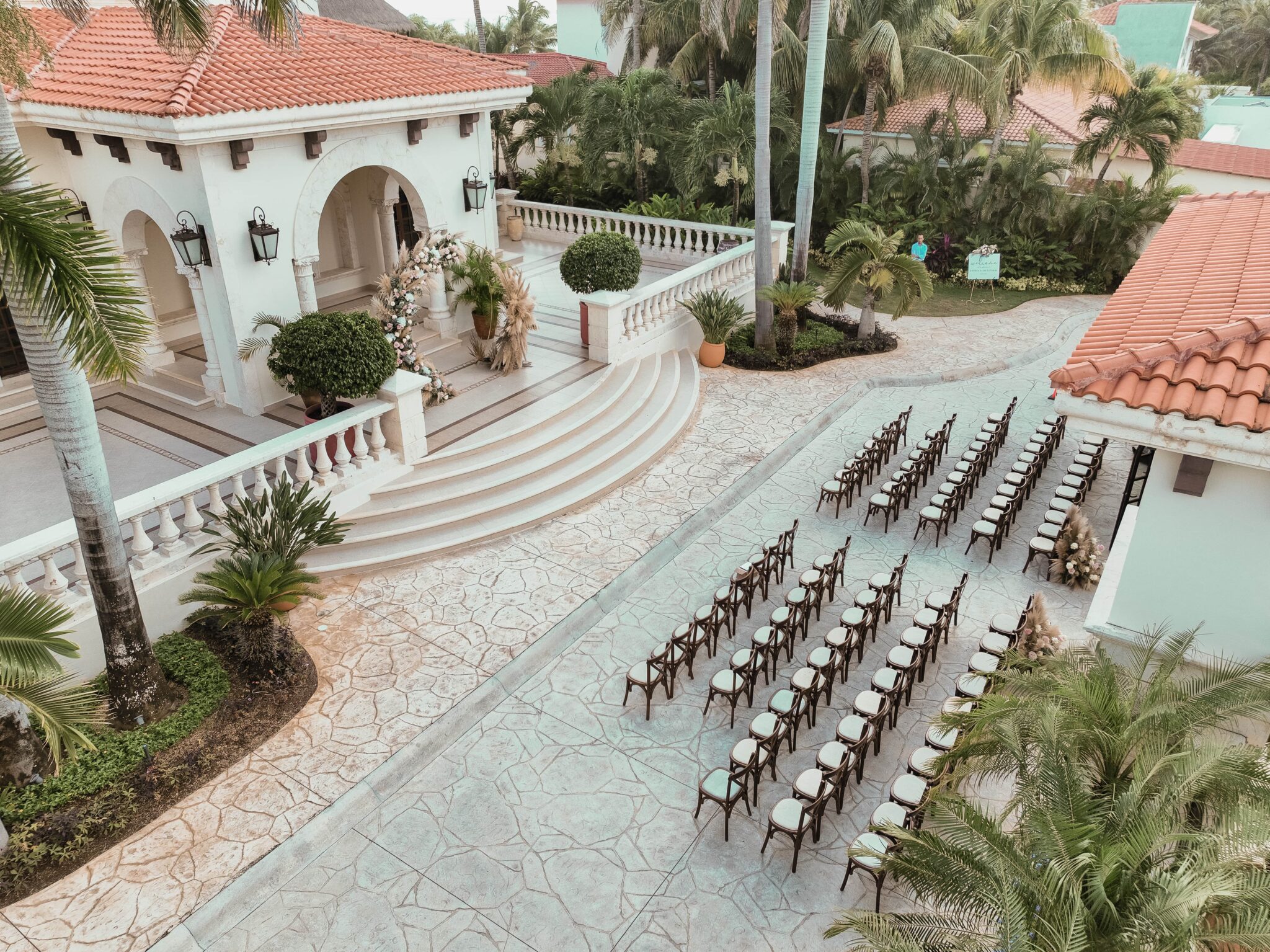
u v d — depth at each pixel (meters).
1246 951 5.09
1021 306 25.83
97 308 6.60
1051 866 5.18
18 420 14.73
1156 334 8.48
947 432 15.52
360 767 9.07
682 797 8.80
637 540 13.19
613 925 7.48
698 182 26.20
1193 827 6.01
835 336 21.58
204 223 13.45
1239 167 31.03
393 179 19.05
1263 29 68.25
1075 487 13.93
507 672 10.43
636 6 33.38
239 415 14.77
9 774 8.28
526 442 14.55
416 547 12.64
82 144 14.66
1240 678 6.84
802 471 15.49
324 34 16.66
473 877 7.95
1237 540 7.91
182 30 9.44
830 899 7.70
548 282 22.50
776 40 27.83
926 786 7.91
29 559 9.23
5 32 8.86
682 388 18.34
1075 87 27.06
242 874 7.88
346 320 12.62
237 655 10.30
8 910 7.53
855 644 10.52
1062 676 7.25
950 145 28.39
